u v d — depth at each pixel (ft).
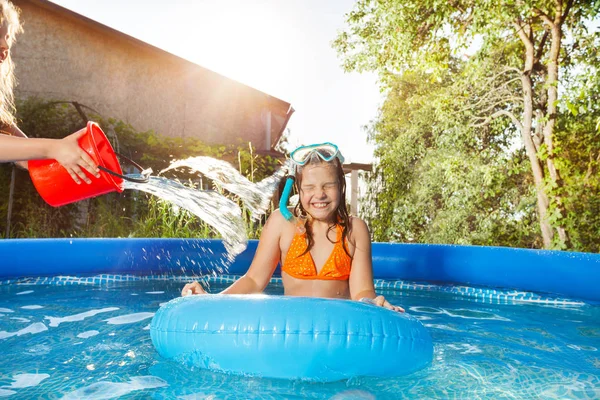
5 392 5.12
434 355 6.68
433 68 24.58
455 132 24.36
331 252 7.51
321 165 7.23
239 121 40.37
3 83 7.23
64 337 7.25
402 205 26.99
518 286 12.26
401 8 21.90
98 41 33.42
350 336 5.63
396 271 13.76
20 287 11.39
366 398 5.10
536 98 23.85
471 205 24.14
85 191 5.90
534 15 21.29
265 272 7.89
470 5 21.59
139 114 35.22
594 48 21.50
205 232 18.79
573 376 5.94
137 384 5.40
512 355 6.79
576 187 20.63
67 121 29.58
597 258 11.28
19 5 30.53
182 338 5.98
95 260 13.20
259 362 5.63
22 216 23.30
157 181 6.74
